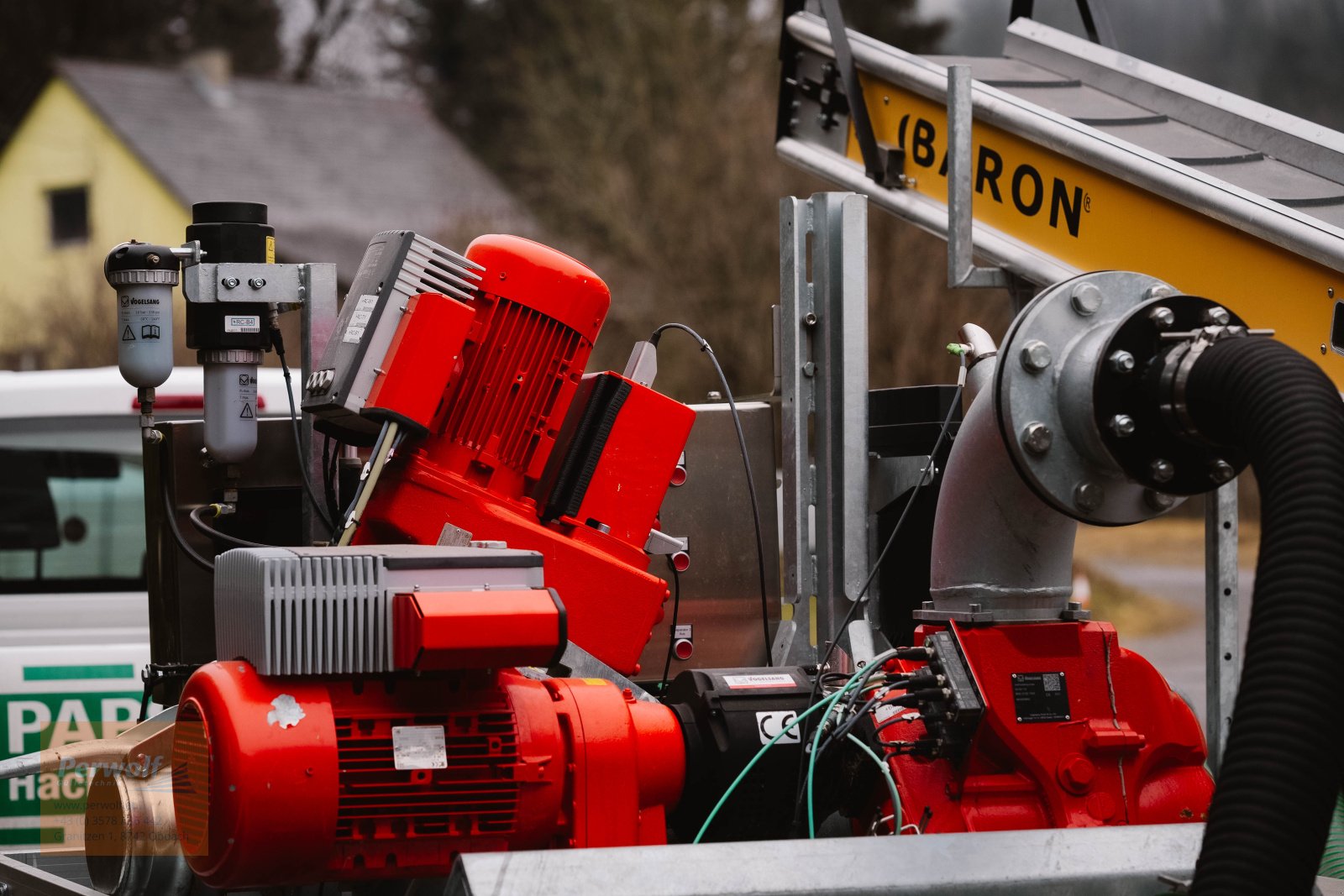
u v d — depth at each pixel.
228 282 8.10
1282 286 8.57
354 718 5.72
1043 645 6.34
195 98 73.69
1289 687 4.46
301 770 5.53
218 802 5.54
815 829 6.82
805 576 8.34
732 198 50.03
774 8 54.75
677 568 8.36
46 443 14.26
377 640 5.72
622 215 52.19
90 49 77.38
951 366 42.50
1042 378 5.82
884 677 6.57
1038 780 6.29
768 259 48.88
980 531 6.32
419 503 7.01
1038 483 5.81
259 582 5.65
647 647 8.86
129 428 14.36
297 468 8.88
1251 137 10.16
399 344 6.89
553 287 7.21
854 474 8.16
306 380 8.24
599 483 7.37
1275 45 14.27
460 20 82.88
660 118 54.91
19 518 14.12
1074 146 9.59
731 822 6.73
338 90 83.25
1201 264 9.02
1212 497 7.15
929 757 6.36
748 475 8.59
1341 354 8.23
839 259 8.27
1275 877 4.31
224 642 6.10
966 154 8.13
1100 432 5.59
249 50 81.81
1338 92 14.43
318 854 5.63
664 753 6.56
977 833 5.29
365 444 7.48
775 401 9.46
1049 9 13.16
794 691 6.87
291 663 5.62
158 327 8.33
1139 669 6.48
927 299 42.59
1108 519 5.88
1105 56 11.46
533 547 7.06
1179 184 8.98
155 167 67.69
